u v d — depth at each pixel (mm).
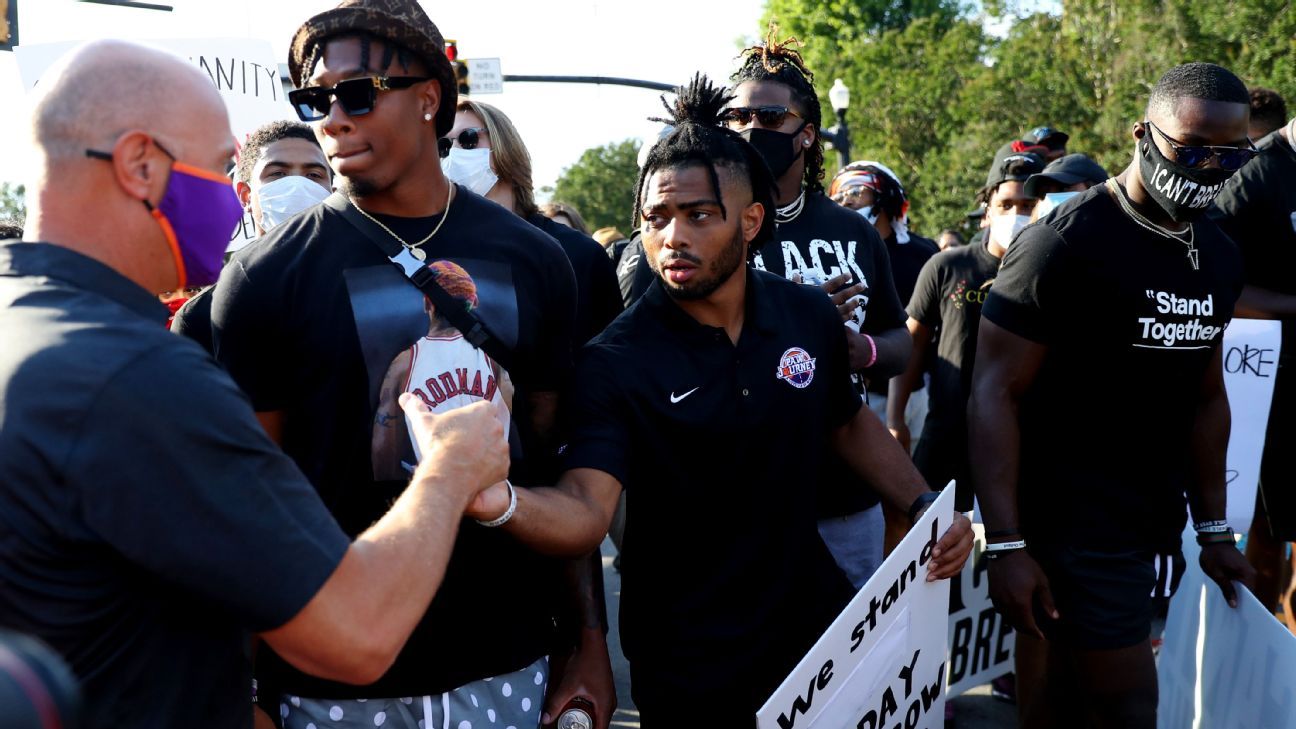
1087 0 35188
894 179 5684
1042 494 3186
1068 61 35562
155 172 1593
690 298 2504
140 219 1604
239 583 1512
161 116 1590
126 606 1514
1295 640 2840
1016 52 36688
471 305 2271
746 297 2637
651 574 2611
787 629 2615
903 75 42875
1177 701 3643
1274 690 2920
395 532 1704
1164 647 3807
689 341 2543
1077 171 5098
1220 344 3279
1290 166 4184
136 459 1444
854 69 45969
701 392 2512
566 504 2271
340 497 2258
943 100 41625
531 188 3748
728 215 2496
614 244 5348
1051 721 3508
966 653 4191
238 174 3721
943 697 2936
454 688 2301
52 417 1427
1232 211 4215
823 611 2684
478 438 1892
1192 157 2877
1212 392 3350
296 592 1537
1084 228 3018
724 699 2566
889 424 4988
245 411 1557
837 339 2793
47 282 1524
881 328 3844
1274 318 4180
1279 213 4152
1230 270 3174
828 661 2418
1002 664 4340
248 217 3801
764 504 2578
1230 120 2865
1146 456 3160
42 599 1459
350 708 2271
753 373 2559
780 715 2297
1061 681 3457
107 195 1574
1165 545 3244
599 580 2781
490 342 2285
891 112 42875
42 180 1568
